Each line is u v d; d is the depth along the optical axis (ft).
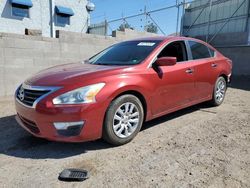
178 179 8.96
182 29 54.29
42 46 23.97
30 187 8.57
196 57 16.03
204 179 8.95
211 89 17.37
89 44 27.78
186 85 14.65
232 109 17.93
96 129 10.60
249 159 10.39
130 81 11.49
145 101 12.34
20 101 11.39
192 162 10.14
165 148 11.40
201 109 17.81
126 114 11.62
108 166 9.87
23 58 22.82
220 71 17.84
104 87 10.67
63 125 10.09
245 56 37.52
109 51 15.44
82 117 10.10
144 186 8.56
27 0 54.44
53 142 12.19
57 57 25.22
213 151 11.10
